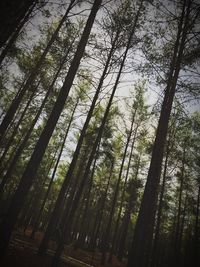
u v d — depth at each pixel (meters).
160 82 9.02
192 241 19.64
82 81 16.19
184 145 16.67
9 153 24.61
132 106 18.34
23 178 6.01
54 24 14.60
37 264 7.87
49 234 10.41
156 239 16.84
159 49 9.28
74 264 11.39
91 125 17.17
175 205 23.36
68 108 17.36
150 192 5.84
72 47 14.34
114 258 23.22
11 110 12.20
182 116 12.04
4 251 5.52
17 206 5.77
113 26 11.39
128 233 43.97
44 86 16.39
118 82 11.38
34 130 21.34
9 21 2.92
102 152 17.31
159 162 6.16
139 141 19.92
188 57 7.95
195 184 19.30
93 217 39.75
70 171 10.73
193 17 7.30
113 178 25.73
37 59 14.91
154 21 8.21
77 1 10.26
